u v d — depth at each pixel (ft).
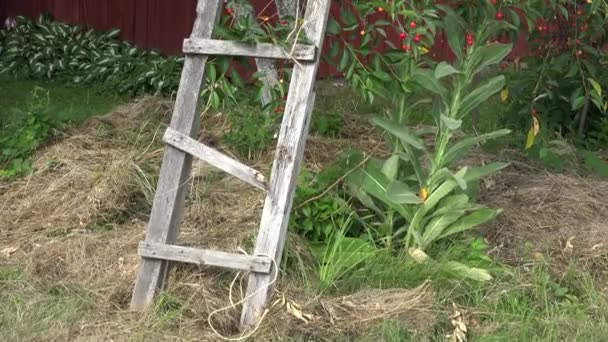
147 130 15.71
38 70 23.99
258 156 14.67
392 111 12.17
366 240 12.23
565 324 10.79
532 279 11.63
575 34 14.37
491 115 16.92
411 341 10.32
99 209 13.19
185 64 10.59
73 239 12.44
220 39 10.75
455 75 11.62
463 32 11.63
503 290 11.41
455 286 11.35
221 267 10.96
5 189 14.21
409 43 11.34
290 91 10.34
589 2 12.96
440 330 10.62
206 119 15.98
